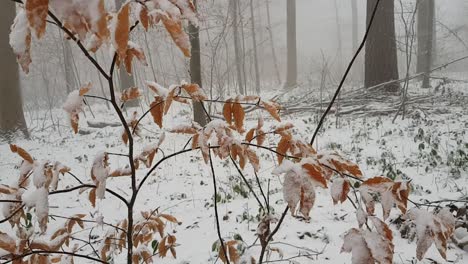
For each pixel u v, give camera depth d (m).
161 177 6.34
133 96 1.62
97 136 11.22
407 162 5.82
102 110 15.50
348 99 11.34
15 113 11.63
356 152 6.81
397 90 11.44
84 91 1.35
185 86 1.42
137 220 2.14
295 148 1.64
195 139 1.61
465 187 4.52
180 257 3.33
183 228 4.06
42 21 0.73
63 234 1.73
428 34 13.76
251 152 1.70
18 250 1.43
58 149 9.73
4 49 11.47
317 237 3.43
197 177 6.19
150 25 1.08
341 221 3.77
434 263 2.87
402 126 8.60
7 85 11.45
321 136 8.23
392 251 0.96
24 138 11.59
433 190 4.55
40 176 1.32
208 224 4.08
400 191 1.12
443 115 9.42
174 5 1.05
